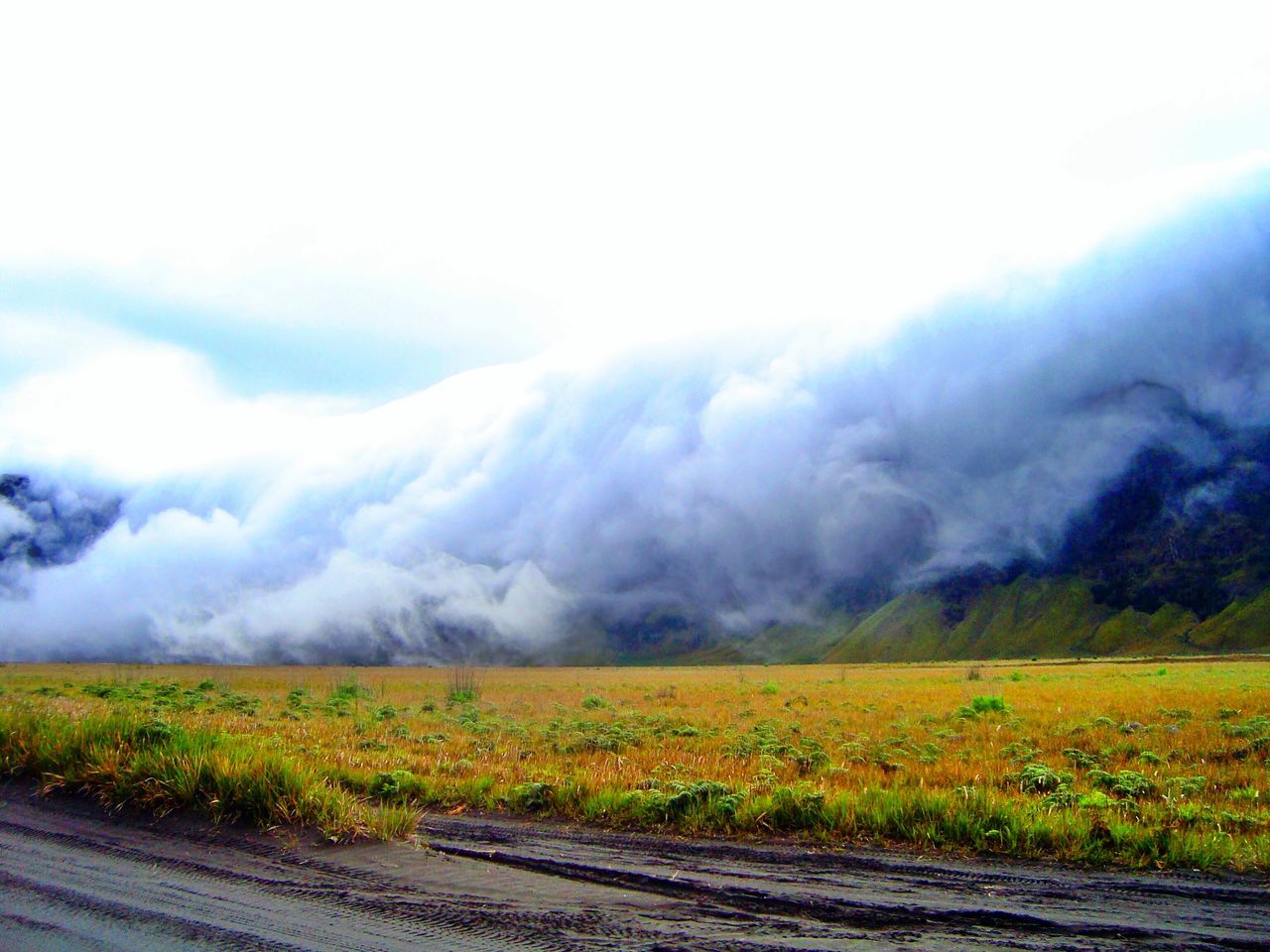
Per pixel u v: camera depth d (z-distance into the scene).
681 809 11.34
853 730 25.12
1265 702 30.59
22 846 8.80
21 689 41.91
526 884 8.06
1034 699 38.31
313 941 6.33
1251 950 6.66
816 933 6.82
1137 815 11.42
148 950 6.08
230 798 9.91
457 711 34.97
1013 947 6.64
